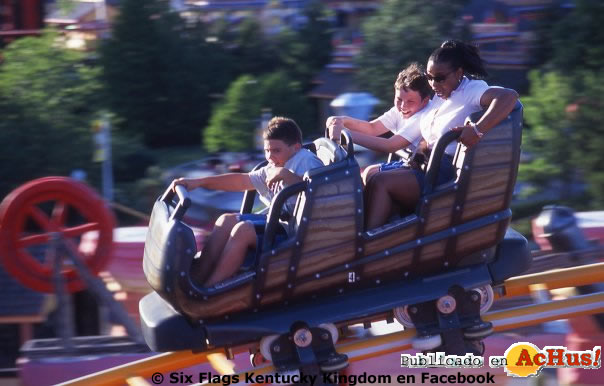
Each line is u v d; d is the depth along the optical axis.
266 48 60.59
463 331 9.40
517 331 13.99
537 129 33.03
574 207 31.19
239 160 39.41
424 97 10.09
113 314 14.93
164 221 8.84
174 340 8.85
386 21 47.66
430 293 9.31
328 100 54.53
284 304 9.06
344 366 9.17
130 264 18.22
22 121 37.44
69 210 29.89
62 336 14.70
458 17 49.62
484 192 9.16
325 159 9.44
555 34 44.78
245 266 9.20
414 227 9.08
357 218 8.87
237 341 8.95
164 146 55.94
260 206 19.70
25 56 40.56
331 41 60.72
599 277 11.26
